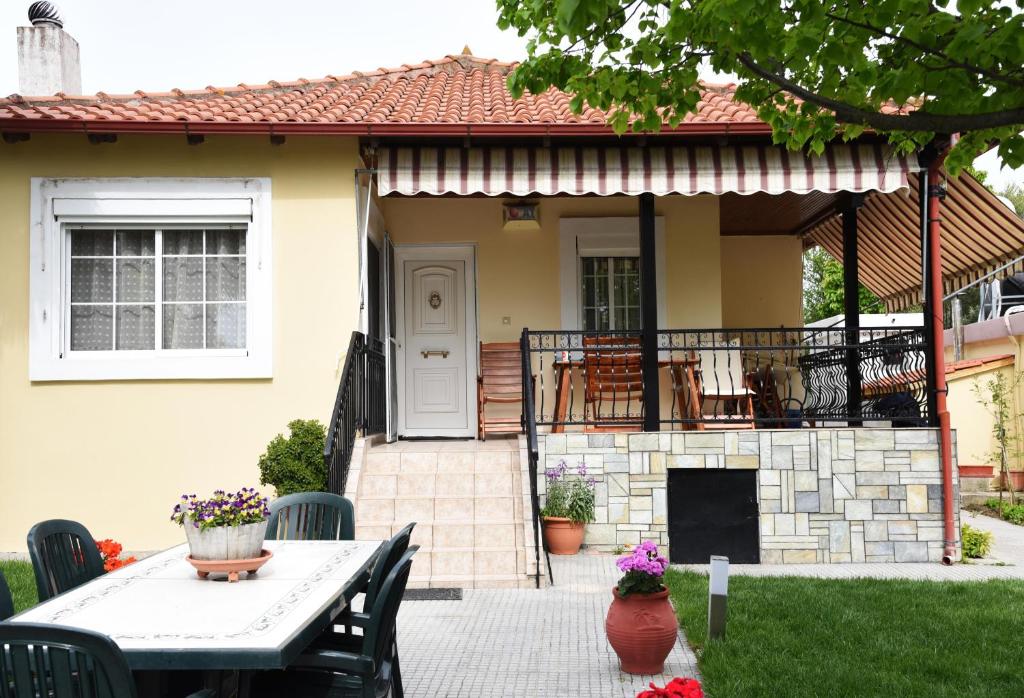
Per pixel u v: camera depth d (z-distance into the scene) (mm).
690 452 9234
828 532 9156
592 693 5121
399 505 8578
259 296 9250
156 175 9242
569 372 10250
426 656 5824
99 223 9289
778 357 13703
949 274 11375
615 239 11469
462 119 9094
